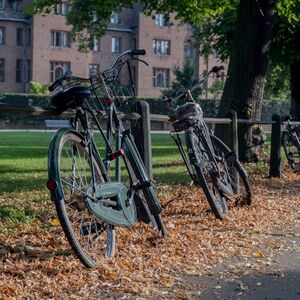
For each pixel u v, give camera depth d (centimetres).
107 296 441
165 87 5947
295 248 620
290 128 1317
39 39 5728
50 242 574
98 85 541
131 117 624
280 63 2280
